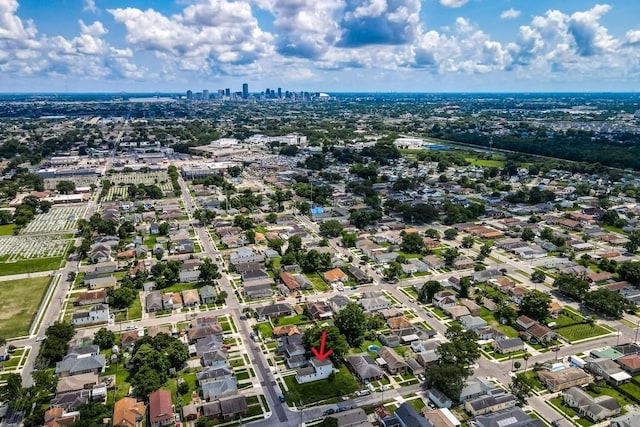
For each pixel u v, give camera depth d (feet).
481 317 633.61
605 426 425.69
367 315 625.41
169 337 547.08
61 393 461.78
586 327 603.67
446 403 448.65
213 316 627.87
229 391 465.06
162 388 470.80
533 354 542.16
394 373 506.07
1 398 447.83
